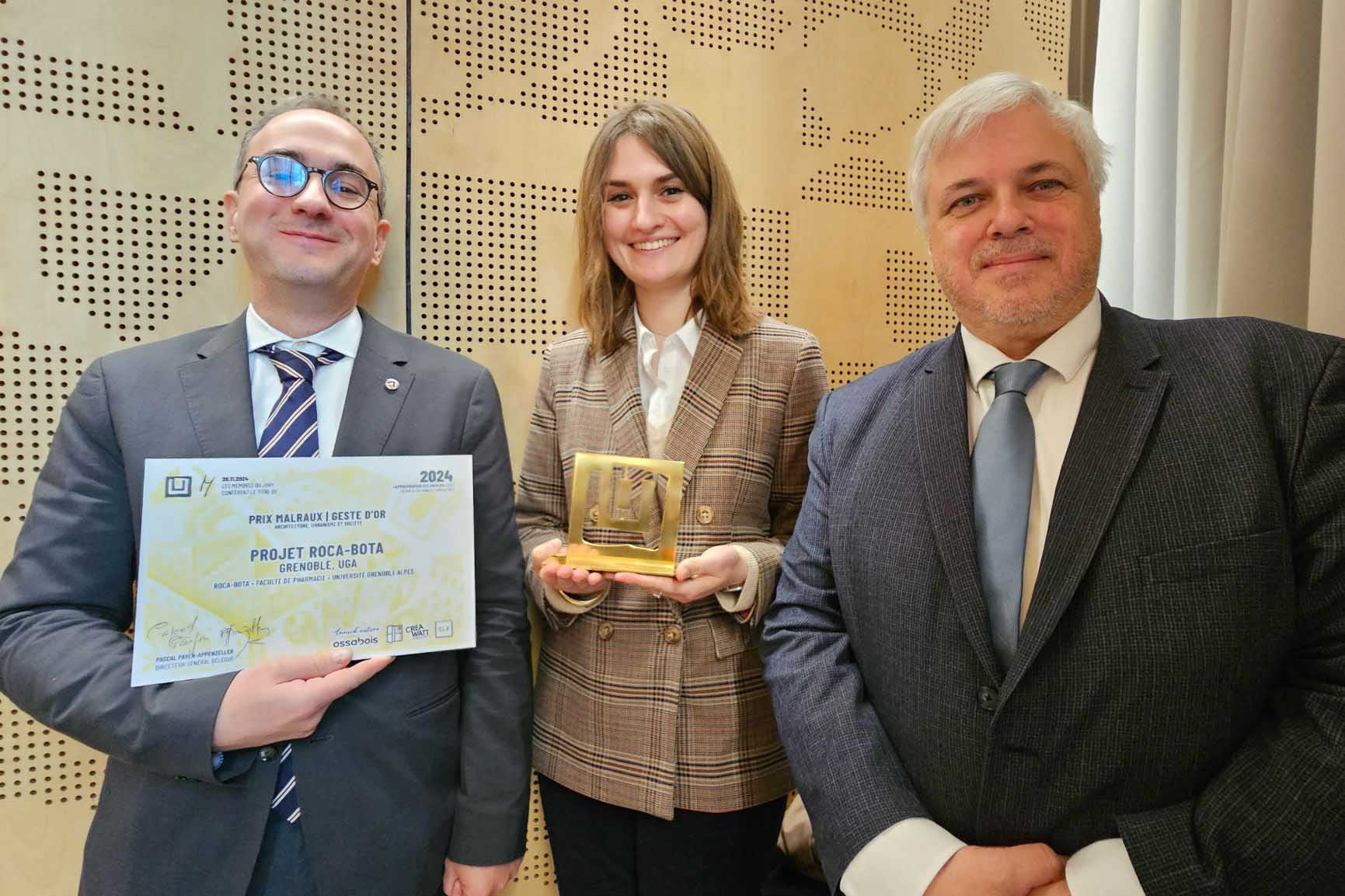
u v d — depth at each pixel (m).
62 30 1.45
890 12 2.00
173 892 1.05
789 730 1.11
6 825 1.50
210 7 1.53
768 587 1.30
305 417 1.16
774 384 1.40
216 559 1.04
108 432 1.11
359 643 1.10
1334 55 1.50
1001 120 1.04
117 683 1.03
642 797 1.28
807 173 1.94
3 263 1.45
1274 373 0.96
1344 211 1.50
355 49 1.61
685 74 1.83
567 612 1.33
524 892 1.80
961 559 1.00
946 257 1.09
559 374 1.50
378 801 1.12
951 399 1.10
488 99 1.70
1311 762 0.85
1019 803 0.96
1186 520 0.91
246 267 1.58
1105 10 2.29
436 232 1.68
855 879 0.98
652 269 1.37
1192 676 0.89
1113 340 1.05
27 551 1.08
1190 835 0.88
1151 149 2.17
